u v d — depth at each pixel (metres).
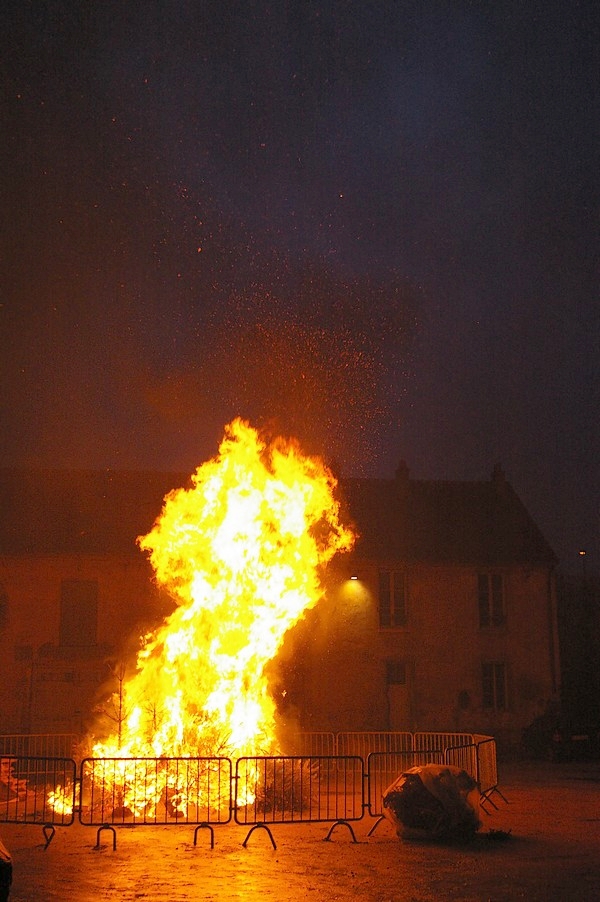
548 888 9.12
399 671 30.39
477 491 35.38
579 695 35.47
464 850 11.30
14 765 16.75
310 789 14.98
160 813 14.08
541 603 31.80
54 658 28.09
